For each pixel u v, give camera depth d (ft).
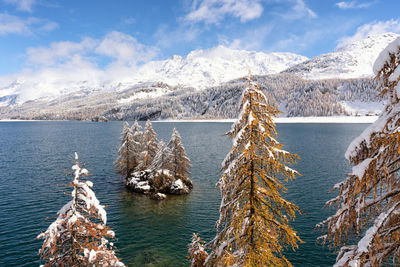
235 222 29.35
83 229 33.55
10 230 96.27
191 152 276.82
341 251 20.48
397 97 16.93
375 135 17.75
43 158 236.43
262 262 28.55
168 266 78.48
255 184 31.07
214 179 172.35
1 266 75.41
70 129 614.75
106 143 344.90
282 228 28.94
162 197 135.44
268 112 29.40
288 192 135.33
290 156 28.17
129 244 90.99
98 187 154.40
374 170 17.10
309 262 74.43
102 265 33.60
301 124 653.71
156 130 558.15
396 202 19.06
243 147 29.32
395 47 17.17
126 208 123.24
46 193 138.31
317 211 109.19
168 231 100.32
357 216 20.10
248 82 29.32
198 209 121.49
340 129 503.20
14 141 366.84
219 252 31.14
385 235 18.45
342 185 21.20
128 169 168.14
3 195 134.92
